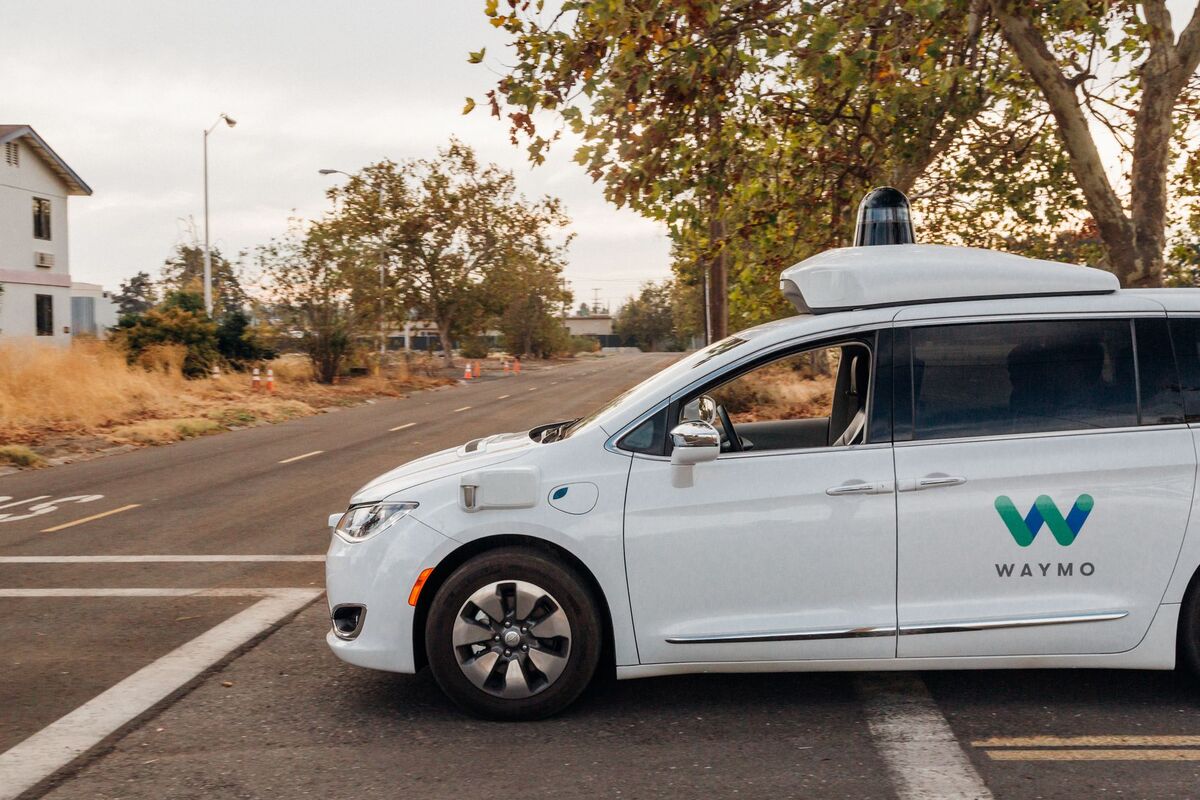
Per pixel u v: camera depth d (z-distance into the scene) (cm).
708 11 936
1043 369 456
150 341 3206
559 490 450
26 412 2028
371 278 3738
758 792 377
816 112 1281
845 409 531
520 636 451
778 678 508
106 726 459
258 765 412
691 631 448
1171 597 445
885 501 444
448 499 460
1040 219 1698
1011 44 1091
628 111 1041
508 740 434
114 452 1750
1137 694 475
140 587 750
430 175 4812
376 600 458
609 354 12581
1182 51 1064
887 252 491
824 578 445
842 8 1045
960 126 1308
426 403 3052
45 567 832
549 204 4931
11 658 571
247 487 1304
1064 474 443
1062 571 445
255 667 547
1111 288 472
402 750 426
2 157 3478
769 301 1384
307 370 3634
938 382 456
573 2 980
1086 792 372
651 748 422
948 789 376
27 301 3609
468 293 4903
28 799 382
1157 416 452
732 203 1292
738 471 448
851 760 405
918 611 445
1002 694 479
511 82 1007
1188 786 376
